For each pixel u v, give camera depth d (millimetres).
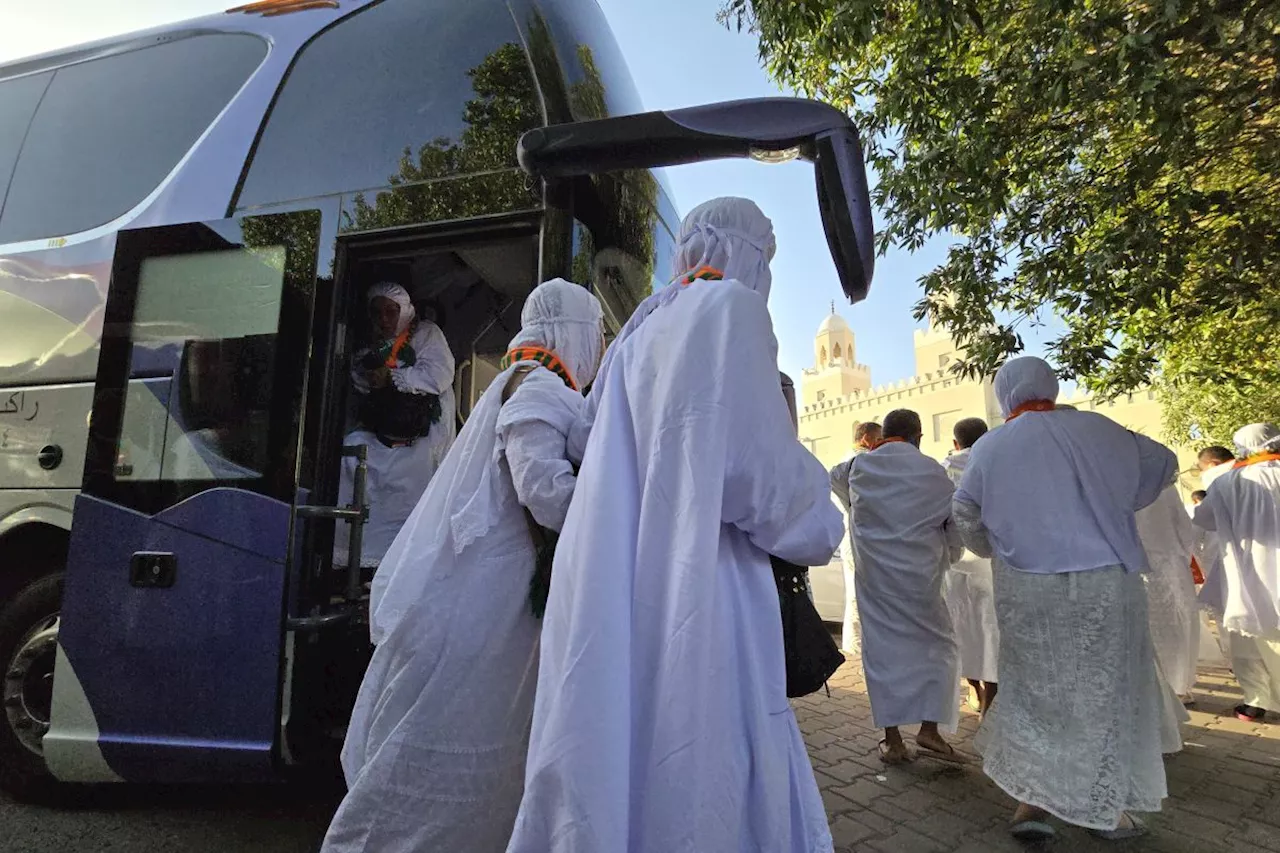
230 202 3318
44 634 3490
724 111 2203
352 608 2990
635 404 1585
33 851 3037
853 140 2123
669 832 1290
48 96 4000
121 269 3258
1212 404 12633
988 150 4121
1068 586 3018
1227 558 5137
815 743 4547
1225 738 4664
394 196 3057
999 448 3270
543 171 2438
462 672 1808
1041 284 4828
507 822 1758
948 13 3656
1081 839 3182
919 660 4043
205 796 3629
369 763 1801
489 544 1884
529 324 2160
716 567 1408
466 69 3143
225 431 2990
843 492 4504
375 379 3473
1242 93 3850
